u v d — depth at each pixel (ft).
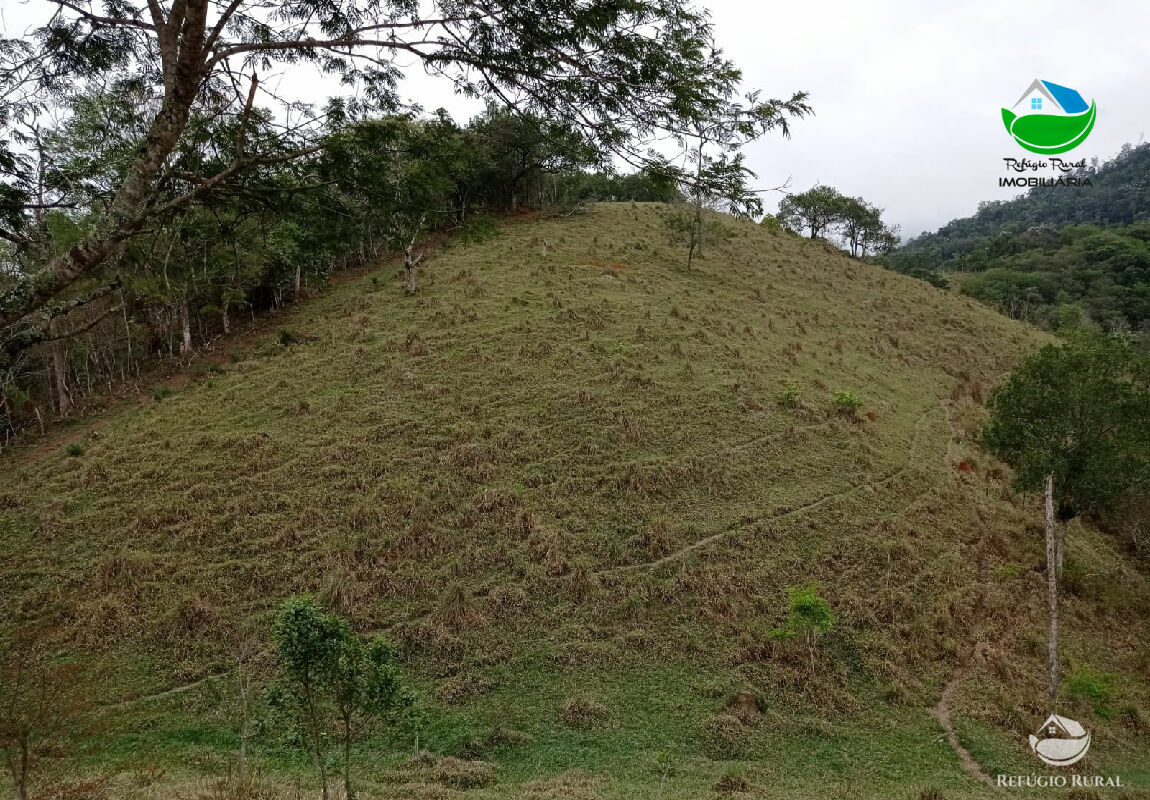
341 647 34.04
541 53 24.36
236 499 72.28
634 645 61.26
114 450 81.30
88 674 54.39
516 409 89.61
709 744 52.44
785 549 74.43
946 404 130.00
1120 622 78.02
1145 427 77.10
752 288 161.48
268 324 120.98
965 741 55.06
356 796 41.96
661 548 71.31
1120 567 91.04
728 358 112.06
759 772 49.49
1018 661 66.13
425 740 51.47
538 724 53.36
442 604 62.28
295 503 72.33
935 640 66.64
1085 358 80.48
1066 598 78.64
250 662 56.49
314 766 48.21
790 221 274.36
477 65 25.61
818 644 63.10
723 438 90.48
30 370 101.60
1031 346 177.47
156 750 49.21
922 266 426.51
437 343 104.78
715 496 80.28
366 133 25.26
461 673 57.16
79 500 72.74
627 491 77.71
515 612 62.95
